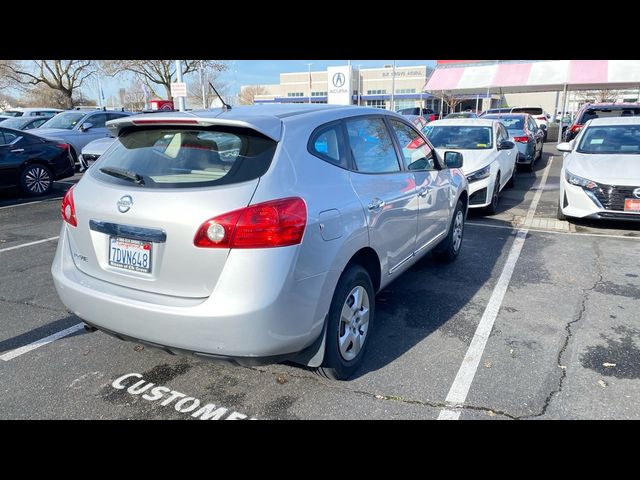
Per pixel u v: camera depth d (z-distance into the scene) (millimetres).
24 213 8625
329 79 37562
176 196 2576
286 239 2512
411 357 3504
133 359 3510
